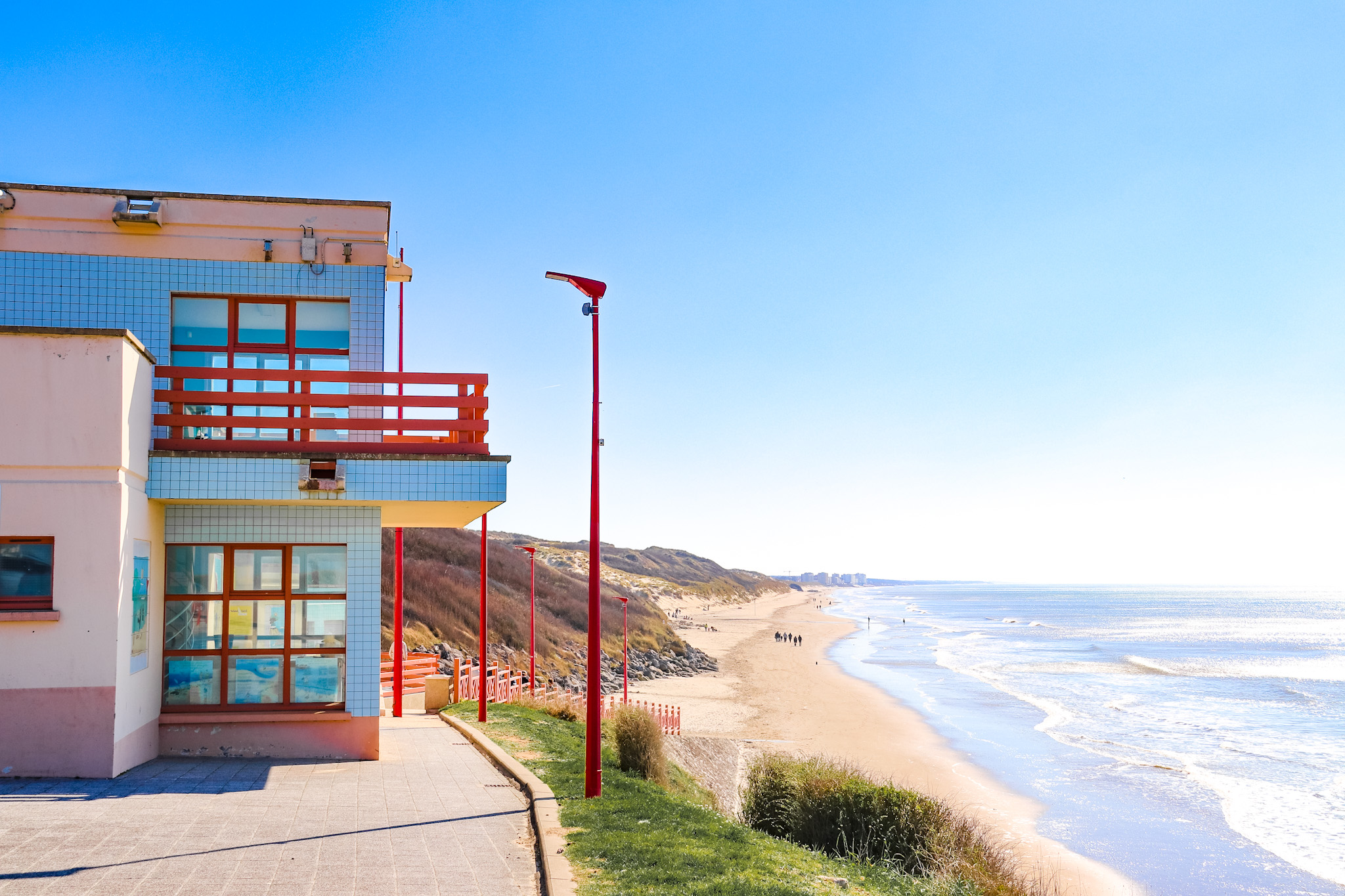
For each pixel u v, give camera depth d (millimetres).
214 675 11938
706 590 177000
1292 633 110562
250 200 12477
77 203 11945
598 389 11211
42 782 9445
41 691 9695
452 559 59656
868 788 11883
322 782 10547
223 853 7410
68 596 9820
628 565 179875
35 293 11727
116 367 10094
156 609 11414
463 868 7477
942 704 43781
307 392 12445
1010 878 10961
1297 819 22219
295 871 7055
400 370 12742
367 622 12258
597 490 11047
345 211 12711
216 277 12305
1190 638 100375
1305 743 32969
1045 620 145375
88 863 6891
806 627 121125
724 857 8352
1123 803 23734
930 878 10086
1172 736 34406
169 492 11125
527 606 56938
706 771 23328
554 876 7227
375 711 12273
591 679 10719
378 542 12383
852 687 51469
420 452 12109
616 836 8617
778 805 12023
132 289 12023
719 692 48719
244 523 12000
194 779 10227
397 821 8930
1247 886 17375
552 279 11133
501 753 13172
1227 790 25250
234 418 11719
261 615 12109
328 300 12688
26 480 9781
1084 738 33906
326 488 11453
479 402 12320
